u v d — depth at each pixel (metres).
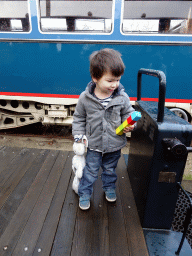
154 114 1.21
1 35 2.91
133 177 1.60
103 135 1.22
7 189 1.58
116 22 2.74
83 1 2.68
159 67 2.89
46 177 1.75
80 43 2.87
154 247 1.10
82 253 1.08
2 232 1.19
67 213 1.35
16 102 3.69
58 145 3.65
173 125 1.04
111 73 1.01
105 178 1.43
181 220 1.71
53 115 3.30
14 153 2.15
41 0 2.71
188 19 2.69
